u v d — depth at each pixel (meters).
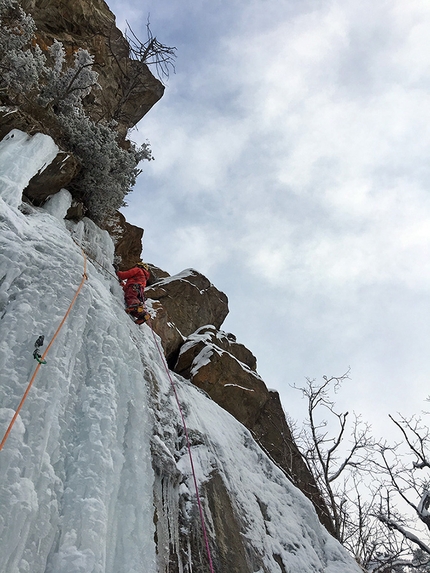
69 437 4.17
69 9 12.58
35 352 4.14
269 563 5.80
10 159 6.38
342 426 11.98
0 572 2.99
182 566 4.50
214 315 12.36
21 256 4.92
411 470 12.75
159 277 13.03
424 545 11.49
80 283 5.43
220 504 5.62
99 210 8.37
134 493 4.31
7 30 8.29
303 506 7.44
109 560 3.77
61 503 3.69
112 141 8.23
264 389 10.26
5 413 3.63
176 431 5.89
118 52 13.34
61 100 8.24
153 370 6.34
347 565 7.11
